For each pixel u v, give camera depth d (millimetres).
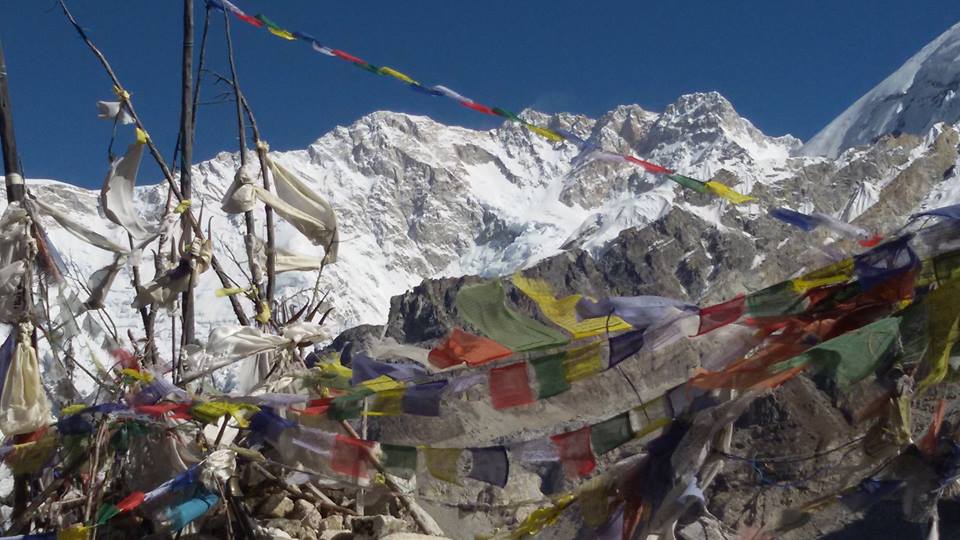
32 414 15516
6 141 16547
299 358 16922
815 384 12609
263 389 16391
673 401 12477
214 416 14711
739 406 12406
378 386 13656
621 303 12180
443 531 15438
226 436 16938
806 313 12250
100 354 16453
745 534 12734
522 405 12852
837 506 12617
